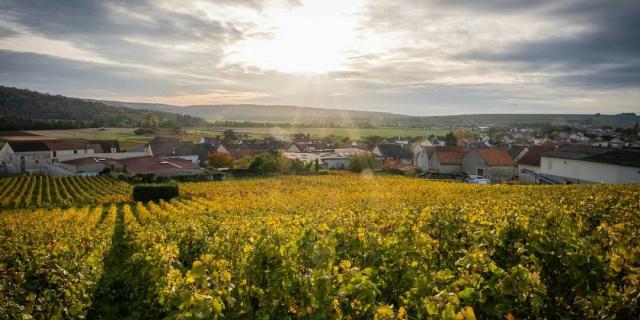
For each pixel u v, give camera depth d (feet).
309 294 17.20
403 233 24.30
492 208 45.32
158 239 45.34
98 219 86.63
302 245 20.51
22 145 254.88
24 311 18.45
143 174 179.93
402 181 149.38
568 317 15.93
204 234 46.42
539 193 82.89
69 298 25.58
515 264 20.67
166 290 19.48
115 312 33.73
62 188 156.76
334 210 67.31
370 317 15.35
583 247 18.49
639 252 16.37
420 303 15.89
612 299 14.49
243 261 22.34
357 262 22.61
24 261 35.09
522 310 15.52
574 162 139.95
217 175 190.39
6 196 132.57
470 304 15.16
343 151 288.71
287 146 342.85
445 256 25.29
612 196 56.24
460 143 369.71
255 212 80.33
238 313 18.25
